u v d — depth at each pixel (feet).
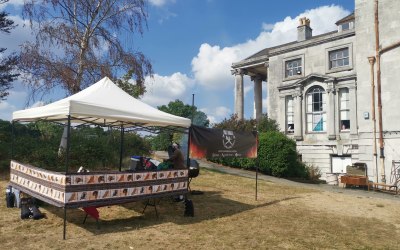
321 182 66.95
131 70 55.93
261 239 21.84
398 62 60.49
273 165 63.93
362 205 36.35
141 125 31.83
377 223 27.89
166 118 26.04
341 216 29.94
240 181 50.67
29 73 49.32
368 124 63.16
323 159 72.28
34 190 24.64
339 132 70.64
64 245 19.16
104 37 53.31
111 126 33.19
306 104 76.64
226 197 36.88
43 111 24.52
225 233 22.97
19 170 27.73
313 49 76.02
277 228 24.73
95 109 22.53
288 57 80.43
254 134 34.09
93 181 21.67
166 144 88.69
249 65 90.74
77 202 20.84
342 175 60.75
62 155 46.80
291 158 65.10
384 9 62.80
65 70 49.55
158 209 29.43
